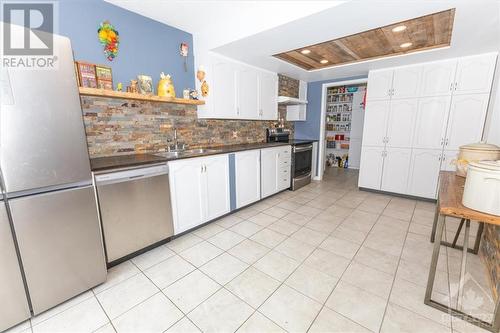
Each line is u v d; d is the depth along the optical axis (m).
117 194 1.86
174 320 1.42
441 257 2.07
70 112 1.45
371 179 4.06
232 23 2.48
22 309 1.39
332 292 1.64
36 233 1.40
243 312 1.48
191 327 1.37
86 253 1.63
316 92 4.85
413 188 3.66
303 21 2.05
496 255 1.68
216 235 2.52
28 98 1.28
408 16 1.98
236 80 3.27
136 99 2.34
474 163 1.31
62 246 1.51
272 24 2.18
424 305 1.52
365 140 4.02
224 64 3.05
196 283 1.75
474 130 3.11
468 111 3.12
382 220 2.88
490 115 2.88
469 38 2.46
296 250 2.20
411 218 2.93
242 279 1.79
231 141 3.68
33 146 1.32
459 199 1.45
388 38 2.57
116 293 1.66
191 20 2.54
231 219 2.94
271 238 2.44
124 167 1.87
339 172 5.89
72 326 1.39
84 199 1.58
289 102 4.42
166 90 2.47
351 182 4.84
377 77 3.76
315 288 1.69
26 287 1.40
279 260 2.04
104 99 2.19
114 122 2.28
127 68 2.34
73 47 1.98
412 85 3.47
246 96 3.46
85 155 1.56
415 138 3.55
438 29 2.33
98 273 1.71
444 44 2.74
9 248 1.31
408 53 3.00
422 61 3.30
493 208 1.19
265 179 3.54
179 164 2.30
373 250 2.19
